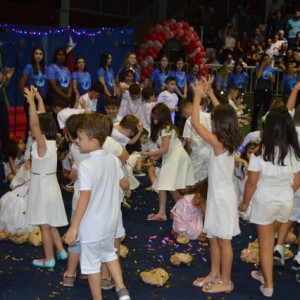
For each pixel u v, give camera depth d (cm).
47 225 433
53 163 430
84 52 1188
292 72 1138
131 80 894
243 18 1656
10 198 503
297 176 406
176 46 1530
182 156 562
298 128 457
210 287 402
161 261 462
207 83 406
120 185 375
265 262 396
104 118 354
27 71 818
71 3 1510
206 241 512
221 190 389
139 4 1719
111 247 359
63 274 427
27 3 1368
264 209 385
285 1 1627
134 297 390
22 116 1059
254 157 388
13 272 428
